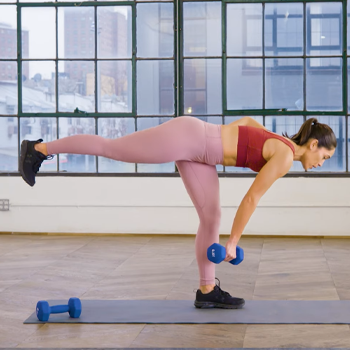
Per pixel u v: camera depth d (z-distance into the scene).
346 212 6.62
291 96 6.73
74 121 6.89
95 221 6.88
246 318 3.41
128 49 6.82
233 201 6.70
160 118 6.85
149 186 6.80
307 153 3.40
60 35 6.84
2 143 6.95
